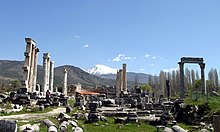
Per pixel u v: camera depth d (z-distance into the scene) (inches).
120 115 1451.8
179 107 1604.3
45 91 2620.6
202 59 2669.8
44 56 2709.2
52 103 2068.2
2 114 1385.3
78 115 1332.4
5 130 578.2
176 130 1028.5
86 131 983.0
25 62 2271.2
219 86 4183.1
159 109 1924.2
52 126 911.7
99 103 2022.6
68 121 1093.8
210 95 2014.0
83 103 2183.8
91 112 1268.5
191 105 1514.5
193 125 1309.1
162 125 1232.8
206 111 1417.3
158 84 5128.0
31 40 2319.1
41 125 978.1
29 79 2306.8
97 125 1163.3
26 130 800.9
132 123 1274.6
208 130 1080.2
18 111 1536.7
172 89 4505.4
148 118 1348.4
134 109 1892.2
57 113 1551.4
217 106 1427.2
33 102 1968.5
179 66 2679.6
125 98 2583.7
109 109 1734.7
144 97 2628.0
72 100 2952.8
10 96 1961.1
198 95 1967.3
